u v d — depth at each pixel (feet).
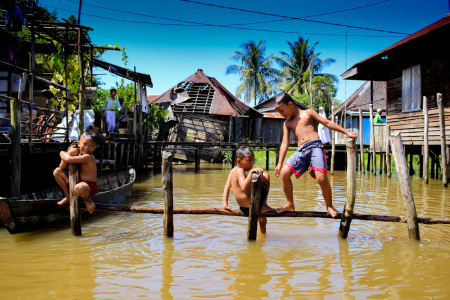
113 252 14.47
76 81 37.52
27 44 40.57
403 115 49.11
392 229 18.52
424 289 10.85
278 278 11.71
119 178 37.63
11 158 18.79
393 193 32.12
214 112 79.20
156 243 15.80
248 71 120.78
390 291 10.71
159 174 53.47
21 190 27.45
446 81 41.32
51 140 31.01
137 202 27.30
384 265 12.96
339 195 31.22
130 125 49.19
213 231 18.03
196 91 86.12
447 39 39.96
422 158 49.52
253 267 12.75
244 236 17.06
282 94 15.64
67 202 17.10
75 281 11.45
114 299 10.19
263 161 80.69
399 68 50.34
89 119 32.76
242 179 15.75
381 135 51.31
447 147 39.93
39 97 37.22
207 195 30.96
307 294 10.52
